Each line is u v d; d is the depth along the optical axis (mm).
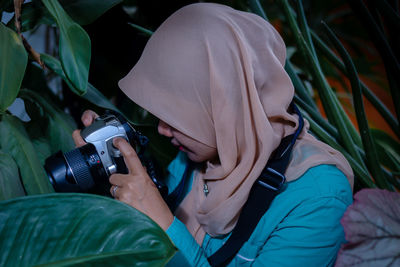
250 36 653
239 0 950
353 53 2252
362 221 297
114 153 691
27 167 693
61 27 520
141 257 374
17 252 376
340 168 680
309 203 633
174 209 811
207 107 650
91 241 384
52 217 394
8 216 390
